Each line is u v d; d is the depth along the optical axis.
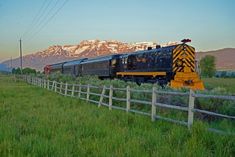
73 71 59.22
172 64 29.58
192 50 30.38
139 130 9.90
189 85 29.39
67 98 25.11
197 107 12.65
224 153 7.00
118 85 23.34
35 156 6.79
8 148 7.20
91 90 23.22
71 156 6.84
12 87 46.09
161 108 14.17
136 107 16.12
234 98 8.01
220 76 123.56
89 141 8.27
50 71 83.19
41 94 30.98
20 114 14.67
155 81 32.34
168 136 8.84
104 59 44.28
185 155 6.75
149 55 33.69
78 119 12.46
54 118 12.76
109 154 6.83
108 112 15.05
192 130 9.12
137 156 6.63
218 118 11.99
